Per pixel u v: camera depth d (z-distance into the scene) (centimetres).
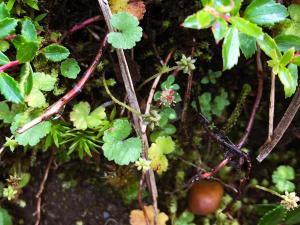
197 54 12
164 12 12
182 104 12
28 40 10
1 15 9
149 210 12
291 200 11
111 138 11
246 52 9
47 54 10
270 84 12
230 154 12
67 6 12
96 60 11
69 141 12
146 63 12
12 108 11
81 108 11
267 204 12
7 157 12
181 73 12
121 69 11
